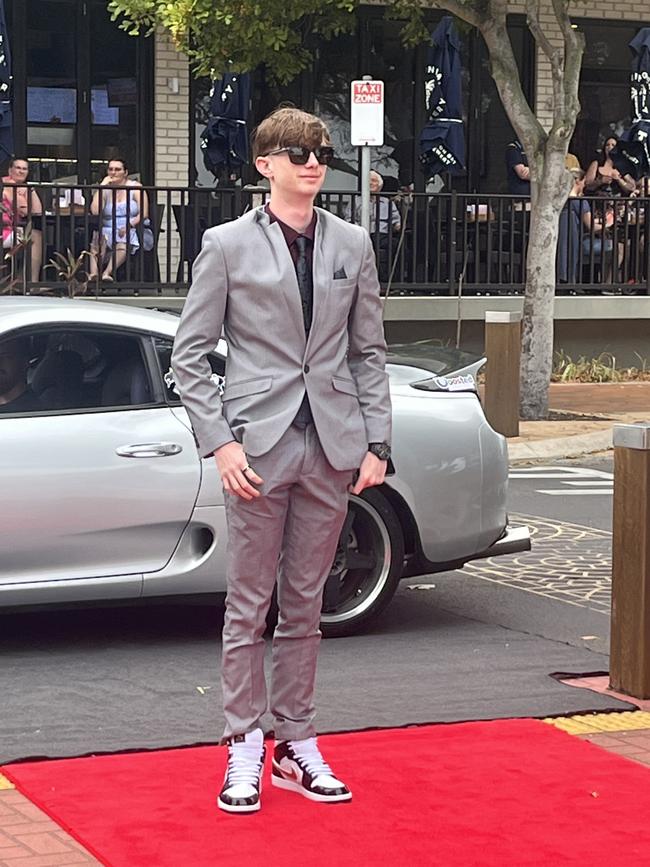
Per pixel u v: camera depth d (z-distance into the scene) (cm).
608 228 2039
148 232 1830
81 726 588
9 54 1775
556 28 2177
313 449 486
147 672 675
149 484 694
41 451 680
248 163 2014
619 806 498
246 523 486
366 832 470
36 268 1767
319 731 582
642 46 2020
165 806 491
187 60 1991
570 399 1814
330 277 486
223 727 588
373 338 500
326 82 2094
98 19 1962
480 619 794
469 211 2030
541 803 500
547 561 954
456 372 774
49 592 684
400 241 1842
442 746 563
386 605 745
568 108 1566
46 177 1958
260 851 453
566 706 625
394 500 744
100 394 700
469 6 1559
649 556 638
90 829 469
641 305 2020
